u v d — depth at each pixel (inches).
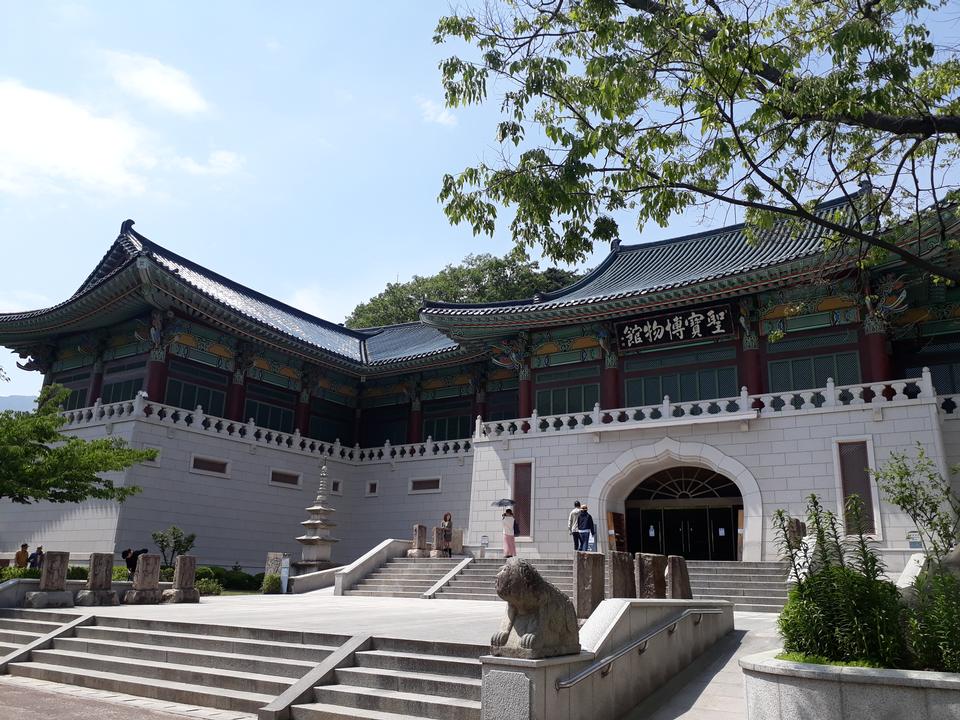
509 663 316.8
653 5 466.0
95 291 1268.5
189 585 818.8
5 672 536.7
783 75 459.2
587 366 1322.6
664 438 1125.7
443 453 1508.4
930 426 937.5
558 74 498.3
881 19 458.3
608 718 362.9
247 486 1373.0
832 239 621.6
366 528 1561.3
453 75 491.5
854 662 322.3
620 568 502.3
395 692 385.1
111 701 430.9
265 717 370.9
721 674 448.5
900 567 865.5
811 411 1025.5
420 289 2694.4
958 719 281.1
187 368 1378.0
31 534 1254.3
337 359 1584.6
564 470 1197.7
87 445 928.3
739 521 1066.7
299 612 659.4
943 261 978.7
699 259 1422.2
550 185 471.5
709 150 515.5
